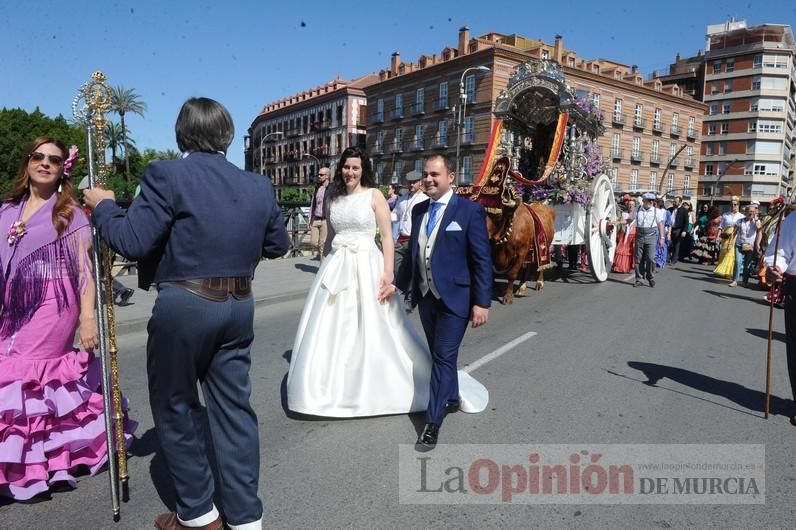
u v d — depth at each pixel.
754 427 4.31
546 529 2.93
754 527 2.98
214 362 2.63
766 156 76.12
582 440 4.00
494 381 5.25
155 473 3.45
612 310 8.95
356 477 3.42
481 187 8.32
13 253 3.09
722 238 14.07
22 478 3.01
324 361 4.30
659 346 6.69
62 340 3.15
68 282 3.16
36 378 3.04
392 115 55.19
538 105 11.73
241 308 2.57
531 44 49.94
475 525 2.95
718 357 6.29
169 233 2.47
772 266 4.48
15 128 45.62
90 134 2.87
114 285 7.88
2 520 2.92
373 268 4.42
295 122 77.44
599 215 12.12
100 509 3.04
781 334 7.59
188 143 2.62
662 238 16.25
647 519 3.04
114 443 3.14
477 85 45.88
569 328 7.53
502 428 4.19
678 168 61.00
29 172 3.17
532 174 12.32
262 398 4.76
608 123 52.88
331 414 4.21
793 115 83.75
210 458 3.64
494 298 9.82
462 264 3.99
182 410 2.61
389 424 4.21
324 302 4.39
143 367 5.59
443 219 3.98
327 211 4.62
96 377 3.37
